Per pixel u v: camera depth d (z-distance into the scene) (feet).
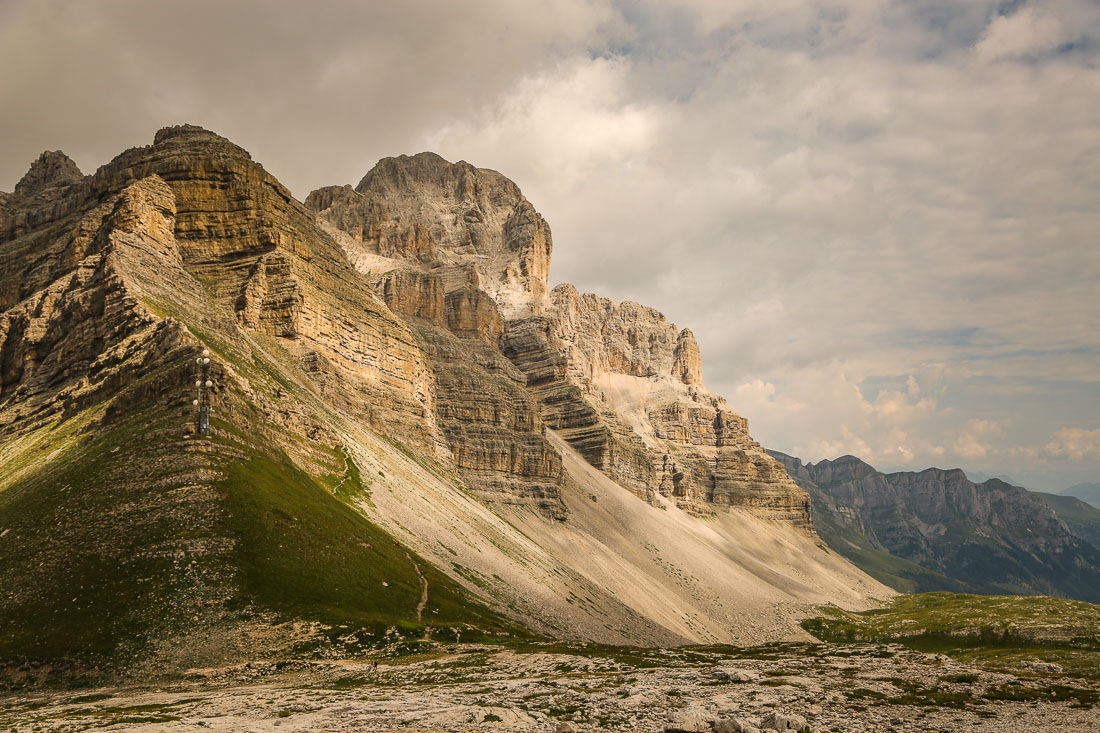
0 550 400.26
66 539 405.59
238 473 483.51
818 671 324.80
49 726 238.07
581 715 231.71
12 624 345.31
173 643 348.18
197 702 273.13
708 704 249.34
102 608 359.87
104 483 452.76
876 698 268.21
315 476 642.22
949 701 265.34
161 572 387.14
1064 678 328.29
